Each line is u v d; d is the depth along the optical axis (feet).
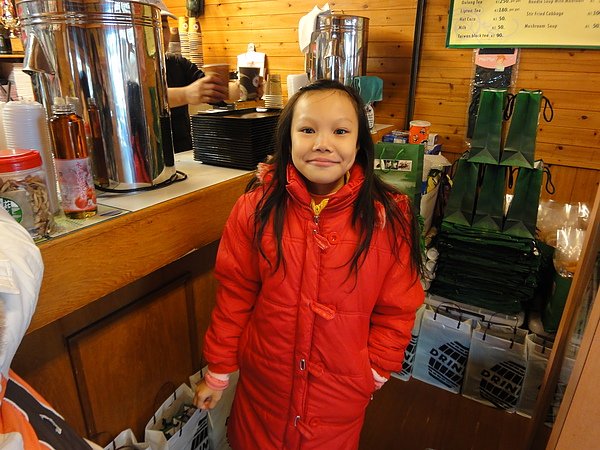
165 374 4.25
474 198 5.59
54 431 2.01
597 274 3.34
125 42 3.05
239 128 4.13
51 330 3.09
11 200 2.30
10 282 1.64
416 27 7.88
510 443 5.01
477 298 5.69
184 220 3.38
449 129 8.21
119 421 3.83
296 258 2.88
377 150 5.35
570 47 6.82
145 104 3.29
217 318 3.37
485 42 7.42
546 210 6.28
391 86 8.53
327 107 2.68
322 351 2.99
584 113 7.02
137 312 3.76
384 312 3.24
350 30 7.10
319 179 2.76
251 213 3.08
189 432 3.90
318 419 3.15
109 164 3.29
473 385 5.64
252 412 3.39
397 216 3.06
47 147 2.80
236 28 9.86
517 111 5.08
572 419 2.51
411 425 5.26
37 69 3.01
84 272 2.65
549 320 5.21
